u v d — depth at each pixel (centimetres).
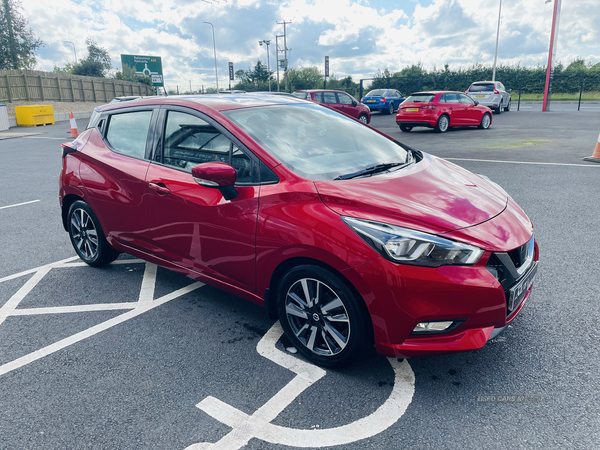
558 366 266
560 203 600
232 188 294
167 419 235
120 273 434
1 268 451
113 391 259
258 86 7569
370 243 237
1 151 1355
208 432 225
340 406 240
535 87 3828
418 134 1562
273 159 287
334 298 261
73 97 3700
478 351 285
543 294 352
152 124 362
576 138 1266
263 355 291
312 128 343
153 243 361
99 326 334
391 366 275
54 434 226
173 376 271
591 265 402
